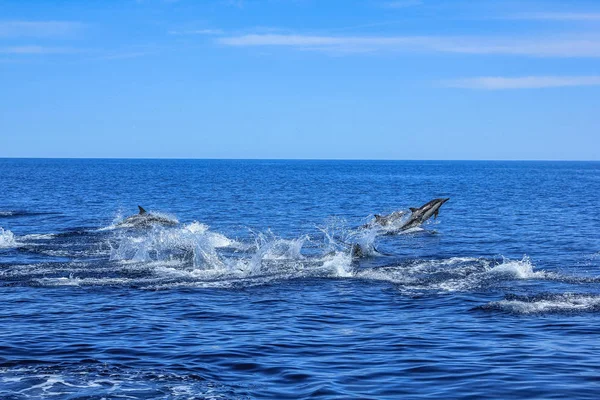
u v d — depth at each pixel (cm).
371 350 1259
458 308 1639
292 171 17538
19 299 1731
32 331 1397
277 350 1256
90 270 2180
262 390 1016
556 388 1023
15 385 1035
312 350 1258
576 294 1773
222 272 2161
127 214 4341
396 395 992
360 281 2008
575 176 14700
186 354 1225
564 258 2498
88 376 1084
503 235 3284
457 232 3428
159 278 2053
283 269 2212
